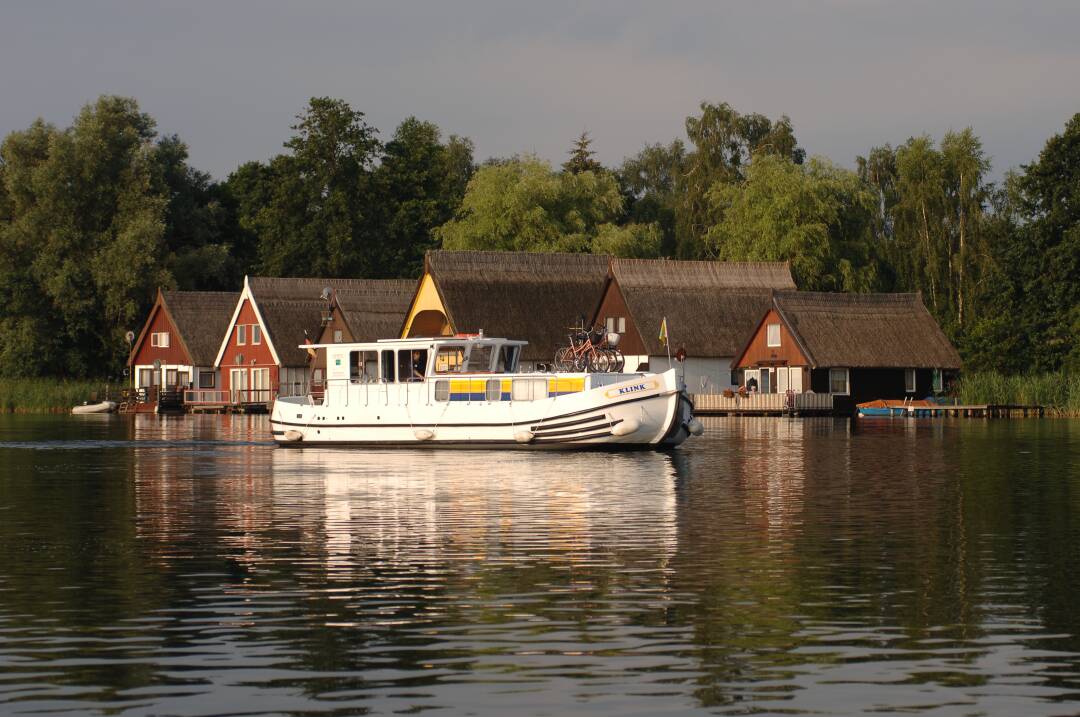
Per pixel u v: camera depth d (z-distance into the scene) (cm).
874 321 9956
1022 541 2600
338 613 1917
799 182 11425
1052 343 9906
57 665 1631
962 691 1514
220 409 11150
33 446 5988
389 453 5359
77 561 2397
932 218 11856
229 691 1520
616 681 1557
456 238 12100
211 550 2520
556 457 5003
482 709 1455
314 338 11169
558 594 2050
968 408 9162
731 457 4938
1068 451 5209
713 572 2239
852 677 1570
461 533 2739
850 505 3244
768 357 9894
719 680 1559
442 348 5609
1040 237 10094
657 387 5269
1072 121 10194
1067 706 1462
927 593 2050
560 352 6344
